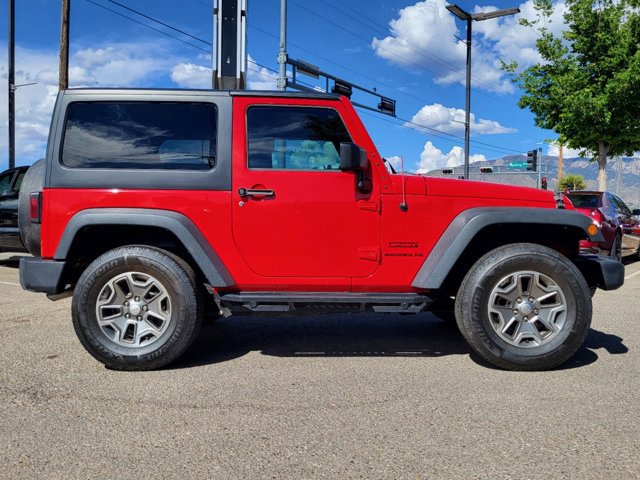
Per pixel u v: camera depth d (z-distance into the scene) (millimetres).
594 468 2367
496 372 3799
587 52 15891
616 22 15398
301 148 3994
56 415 2979
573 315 3785
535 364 3781
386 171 3975
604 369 3859
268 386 3482
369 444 2615
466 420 2908
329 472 2336
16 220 9492
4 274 9609
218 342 4691
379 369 3871
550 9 16359
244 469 2365
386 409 3074
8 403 3154
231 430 2781
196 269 4066
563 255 4125
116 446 2592
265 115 3998
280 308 3889
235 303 3895
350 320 5684
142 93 3967
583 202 10812
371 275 3957
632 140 15742
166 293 3809
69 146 3883
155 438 2684
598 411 3035
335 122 4016
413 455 2496
